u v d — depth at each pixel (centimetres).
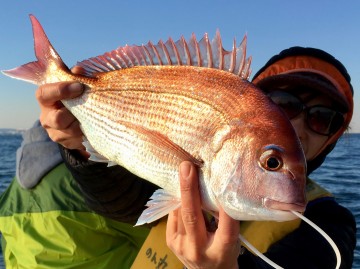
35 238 61
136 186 52
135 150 39
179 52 39
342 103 52
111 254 61
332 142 58
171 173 36
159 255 53
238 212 33
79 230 60
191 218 35
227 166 33
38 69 46
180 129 36
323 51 59
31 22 46
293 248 46
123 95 40
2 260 96
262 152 32
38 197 62
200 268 37
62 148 49
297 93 52
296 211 32
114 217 54
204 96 36
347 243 49
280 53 61
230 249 35
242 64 36
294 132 33
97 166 48
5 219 64
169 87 38
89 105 43
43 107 45
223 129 34
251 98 34
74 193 61
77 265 60
